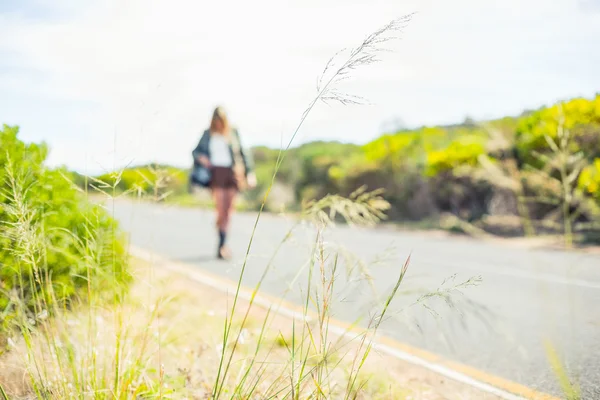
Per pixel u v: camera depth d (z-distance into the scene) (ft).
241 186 24.79
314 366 7.68
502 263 23.62
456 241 32.14
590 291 17.35
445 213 40.98
